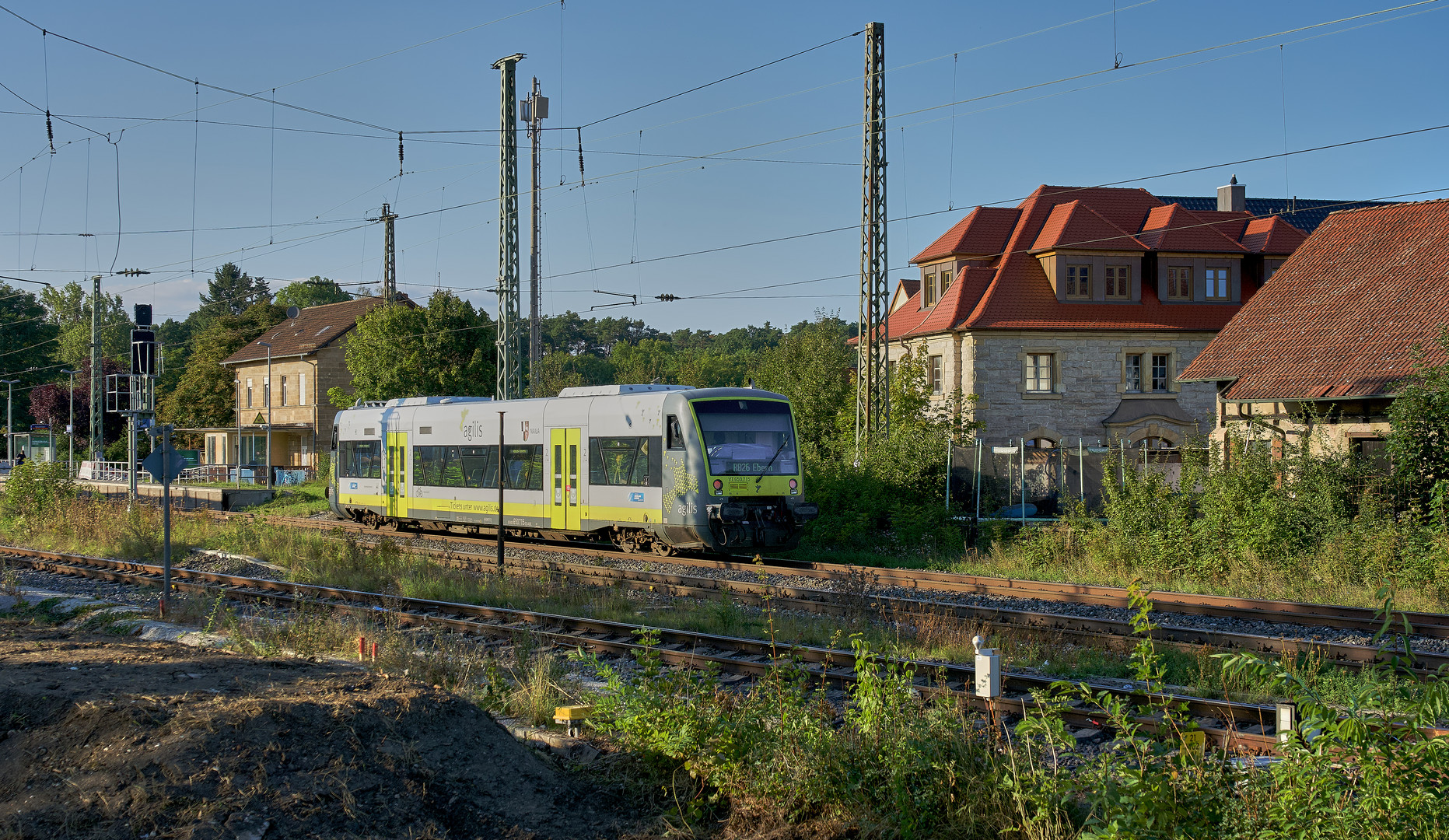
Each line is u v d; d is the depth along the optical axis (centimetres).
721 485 1975
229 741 646
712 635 1252
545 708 897
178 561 2227
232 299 12406
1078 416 3522
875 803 655
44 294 10931
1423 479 1772
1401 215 2498
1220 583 1702
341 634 1268
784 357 4275
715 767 701
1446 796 499
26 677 798
